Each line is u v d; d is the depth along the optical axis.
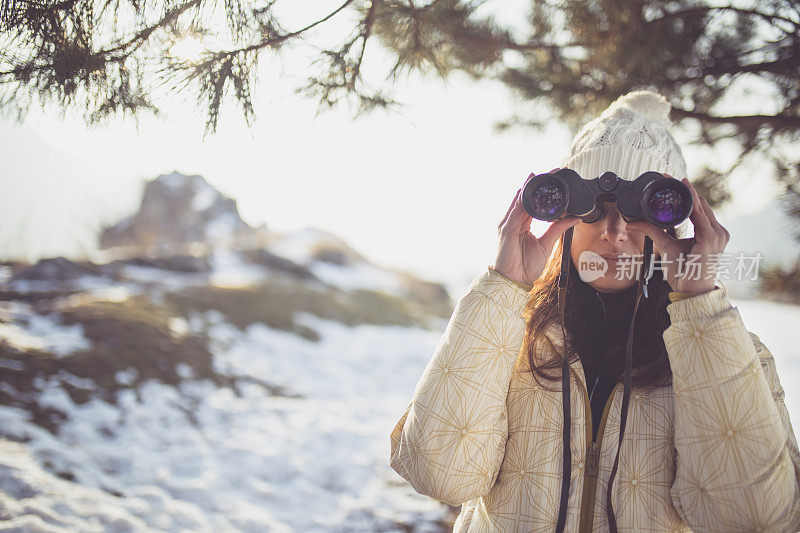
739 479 0.99
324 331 9.02
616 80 3.23
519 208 1.13
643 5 2.79
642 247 1.17
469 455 1.07
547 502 1.10
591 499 1.09
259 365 6.89
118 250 12.49
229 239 15.37
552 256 1.29
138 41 1.53
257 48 1.62
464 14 2.70
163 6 1.50
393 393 6.99
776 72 2.93
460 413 1.07
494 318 1.09
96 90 1.53
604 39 2.95
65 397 4.77
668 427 1.10
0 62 1.48
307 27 1.68
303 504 4.09
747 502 0.98
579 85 3.46
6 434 3.98
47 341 5.66
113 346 5.92
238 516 3.76
